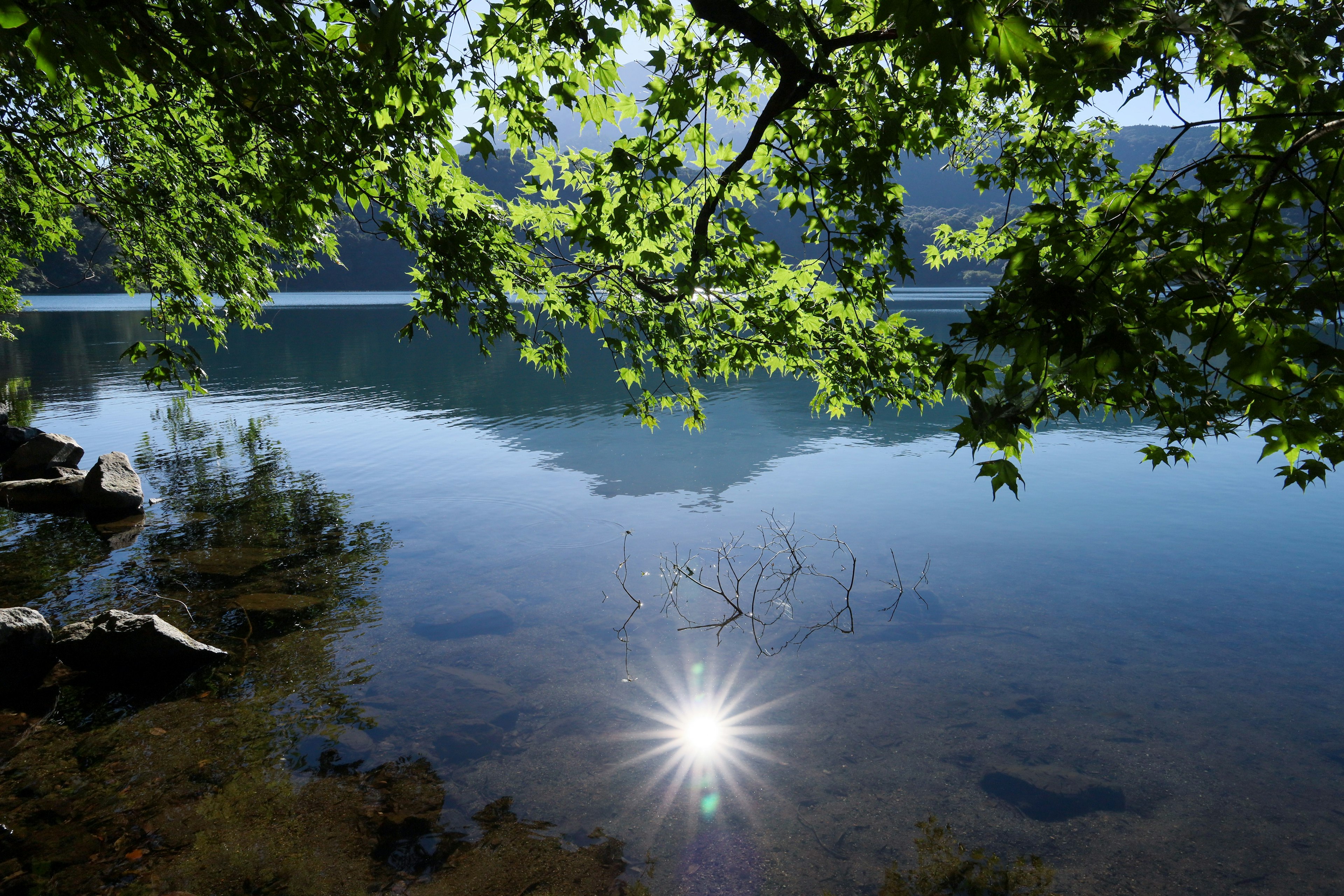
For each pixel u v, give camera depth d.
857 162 5.29
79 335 56.59
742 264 6.95
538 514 14.92
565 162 6.85
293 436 22.38
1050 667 8.69
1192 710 7.76
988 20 2.26
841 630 9.73
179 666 8.31
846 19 5.12
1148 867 5.63
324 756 6.79
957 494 16.44
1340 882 5.50
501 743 7.12
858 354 7.73
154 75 5.66
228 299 11.38
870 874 5.54
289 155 6.55
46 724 7.23
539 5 4.98
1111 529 13.78
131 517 14.35
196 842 5.60
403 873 5.39
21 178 10.91
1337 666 8.62
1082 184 5.46
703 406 29.39
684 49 5.59
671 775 6.69
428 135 6.04
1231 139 2.86
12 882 5.12
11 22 2.92
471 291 7.77
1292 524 13.89
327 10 5.49
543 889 5.29
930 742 7.24
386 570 11.66
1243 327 2.31
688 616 10.16
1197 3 2.79
